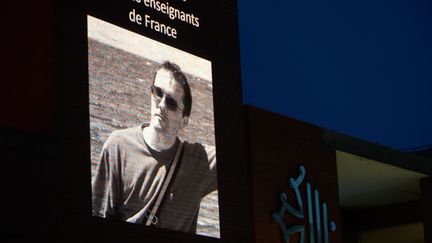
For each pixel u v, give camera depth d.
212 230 34.97
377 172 46.31
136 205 32.34
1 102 30.03
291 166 40.28
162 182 33.44
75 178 30.64
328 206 41.53
